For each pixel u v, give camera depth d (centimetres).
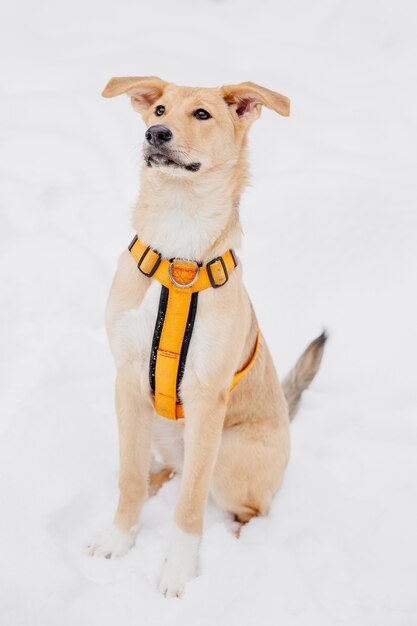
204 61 800
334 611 308
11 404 425
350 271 551
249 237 585
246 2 957
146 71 760
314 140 702
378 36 874
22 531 330
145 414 341
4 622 286
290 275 552
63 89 742
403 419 449
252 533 357
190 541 322
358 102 756
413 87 781
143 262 315
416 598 315
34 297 511
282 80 782
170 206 316
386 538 354
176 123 312
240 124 338
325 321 521
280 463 363
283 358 496
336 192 611
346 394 475
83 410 413
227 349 316
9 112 695
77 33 877
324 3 918
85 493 361
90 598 301
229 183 326
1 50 802
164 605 302
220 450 355
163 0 958
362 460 416
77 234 577
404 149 699
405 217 587
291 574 319
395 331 510
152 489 384
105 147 673
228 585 308
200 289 310
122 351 324
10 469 366
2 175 619
